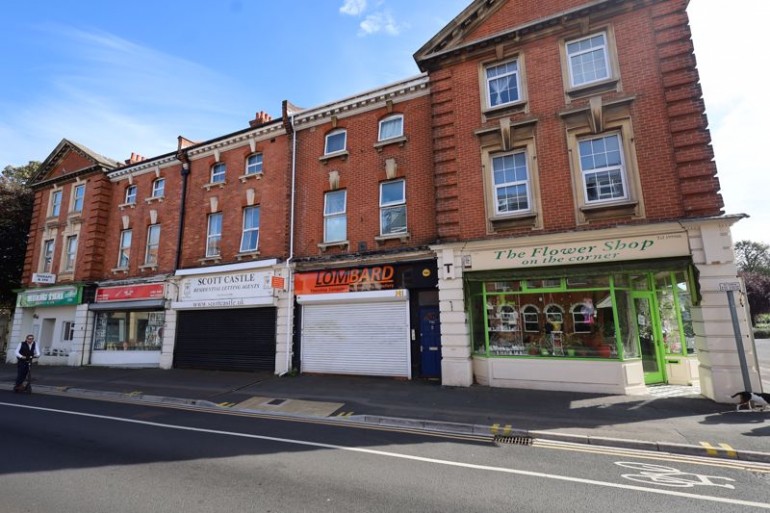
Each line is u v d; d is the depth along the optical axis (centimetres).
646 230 924
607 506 428
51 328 2003
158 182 1867
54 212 2106
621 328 983
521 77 1125
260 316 1444
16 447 625
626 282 1011
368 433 725
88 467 538
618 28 1038
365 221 1332
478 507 425
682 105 939
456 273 1098
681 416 756
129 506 422
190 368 1540
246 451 614
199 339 1552
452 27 1199
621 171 995
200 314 1570
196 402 1002
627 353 976
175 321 1605
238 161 1636
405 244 1257
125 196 1927
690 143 920
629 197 971
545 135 1070
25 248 2358
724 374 841
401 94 1345
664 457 587
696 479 504
